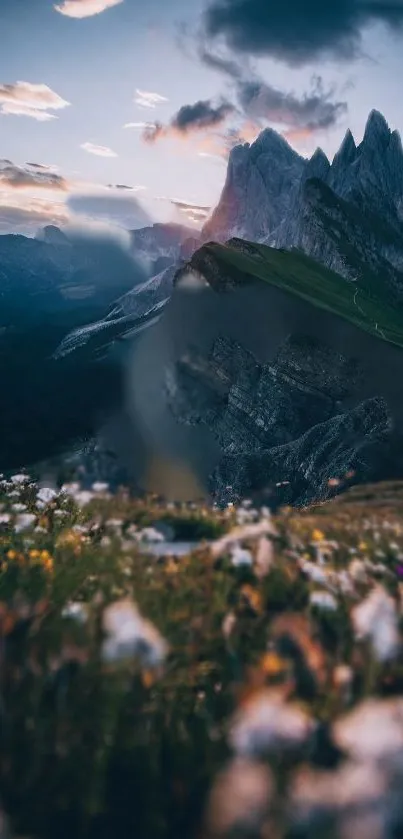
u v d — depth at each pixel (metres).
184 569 9.11
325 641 6.31
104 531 14.68
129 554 10.40
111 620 4.71
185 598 7.91
